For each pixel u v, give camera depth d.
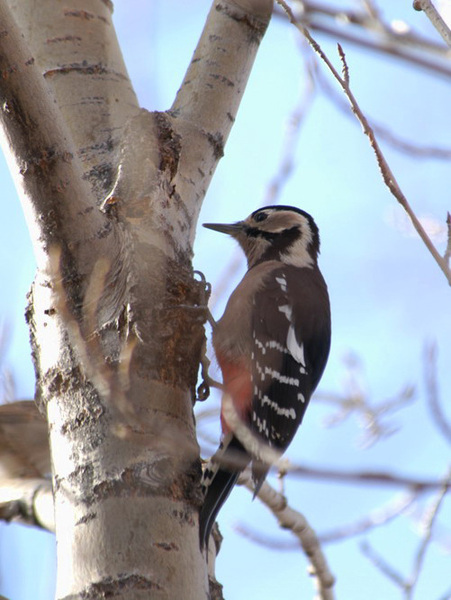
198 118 8.80
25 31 8.97
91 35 8.90
